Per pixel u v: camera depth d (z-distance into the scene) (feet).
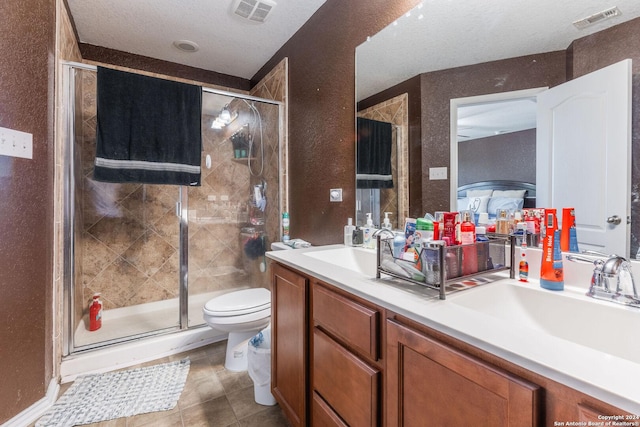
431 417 2.17
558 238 2.77
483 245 3.05
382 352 2.65
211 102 7.85
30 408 4.57
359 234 5.35
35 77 4.68
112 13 6.56
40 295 4.76
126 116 6.15
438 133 4.17
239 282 9.09
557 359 1.61
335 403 3.28
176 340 6.82
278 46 7.97
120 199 8.00
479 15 3.73
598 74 2.79
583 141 2.89
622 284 2.38
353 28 5.53
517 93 3.39
